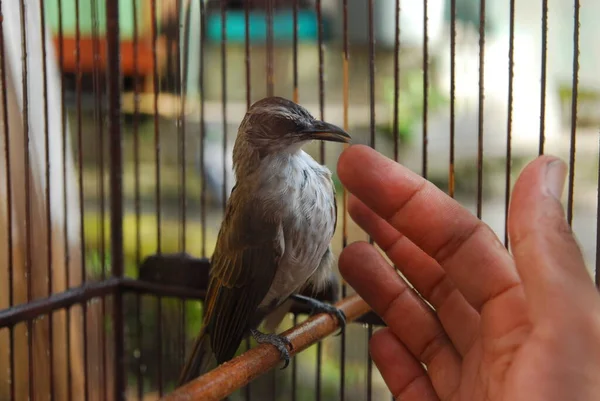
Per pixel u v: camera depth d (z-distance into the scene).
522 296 0.35
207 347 0.52
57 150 0.62
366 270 0.44
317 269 0.52
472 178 0.96
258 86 0.94
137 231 0.56
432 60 0.95
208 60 0.90
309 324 0.48
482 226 0.38
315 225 0.50
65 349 0.62
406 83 0.95
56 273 0.62
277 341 0.46
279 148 0.49
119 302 0.57
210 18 0.87
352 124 0.96
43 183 0.61
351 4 0.95
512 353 0.35
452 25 0.49
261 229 0.49
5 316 0.50
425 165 0.50
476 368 0.38
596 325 0.32
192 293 0.55
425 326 0.43
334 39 0.96
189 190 0.95
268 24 0.53
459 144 0.96
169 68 0.61
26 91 0.51
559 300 0.32
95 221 0.77
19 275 0.59
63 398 0.63
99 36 0.60
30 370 0.52
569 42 0.94
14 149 0.58
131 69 0.82
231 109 0.92
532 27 0.95
